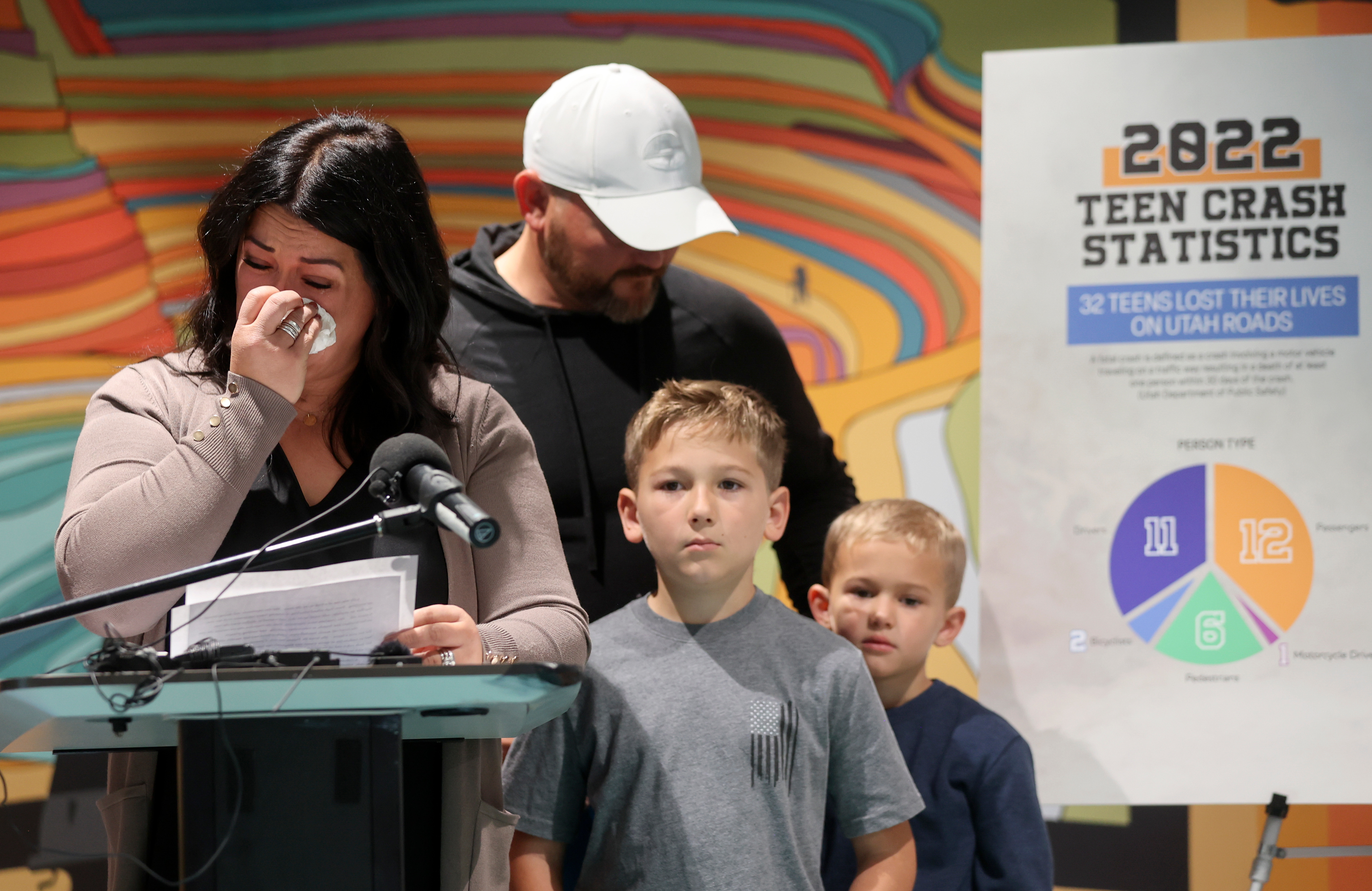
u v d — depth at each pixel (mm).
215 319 2801
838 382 6449
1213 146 5402
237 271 2738
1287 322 5316
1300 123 5359
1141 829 5918
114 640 2141
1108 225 5465
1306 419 5285
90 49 6629
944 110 6371
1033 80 5547
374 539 2670
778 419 3648
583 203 4344
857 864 3637
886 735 3402
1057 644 5375
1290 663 5223
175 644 2139
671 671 3352
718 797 3178
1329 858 5793
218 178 6805
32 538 6352
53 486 6406
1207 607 5289
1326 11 5945
